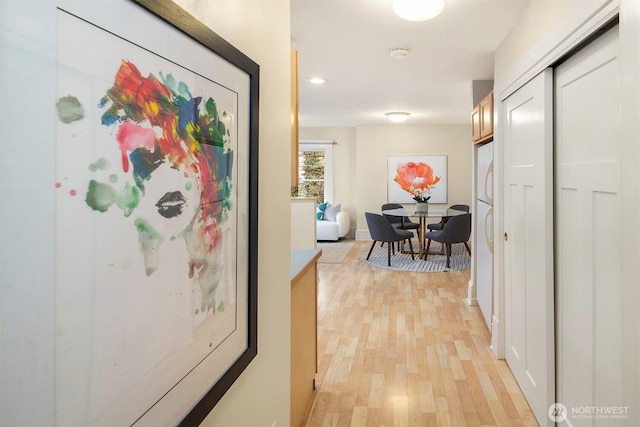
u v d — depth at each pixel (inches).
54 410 18.0
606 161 57.9
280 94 51.6
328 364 110.8
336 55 132.0
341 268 231.9
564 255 73.1
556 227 76.2
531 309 86.8
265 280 47.6
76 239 19.0
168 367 26.3
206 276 31.0
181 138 27.1
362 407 89.7
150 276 24.2
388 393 95.4
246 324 38.9
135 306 23.0
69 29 18.4
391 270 225.6
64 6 18.1
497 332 113.2
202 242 30.2
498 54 119.2
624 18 48.3
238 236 36.7
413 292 182.1
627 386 48.4
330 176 347.3
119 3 21.3
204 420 33.4
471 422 83.5
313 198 206.2
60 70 18.0
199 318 30.1
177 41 26.5
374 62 140.3
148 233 23.9
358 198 333.1
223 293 33.9
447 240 228.5
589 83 63.1
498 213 112.1
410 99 210.4
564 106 72.5
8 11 15.8
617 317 55.5
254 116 39.4
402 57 128.0
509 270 105.6
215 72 31.9
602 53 58.9
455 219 225.3
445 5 93.0
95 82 19.9
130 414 22.8
